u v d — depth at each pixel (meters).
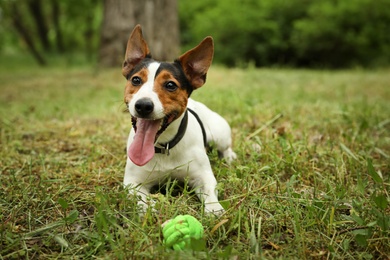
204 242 0.65
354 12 3.60
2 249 0.71
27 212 0.81
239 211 0.74
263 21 3.80
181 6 4.57
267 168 0.93
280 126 1.33
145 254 0.67
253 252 0.70
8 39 5.58
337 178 0.95
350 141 1.15
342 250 0.72
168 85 0.83
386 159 1.08
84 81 2.54
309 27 3.61
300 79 2.57
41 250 0.72
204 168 0.92
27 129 1.36
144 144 0.81
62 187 0.90
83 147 1.19
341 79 2.60
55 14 5.89
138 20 2.66
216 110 1.50
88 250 0.71
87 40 5.62
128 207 0.80
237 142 1.17
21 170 1.01
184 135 0.88
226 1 4.12
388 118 1.43
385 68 3.61
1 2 3.83
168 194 0.83
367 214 0.78
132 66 0.92
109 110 1.62
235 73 2.68
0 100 2.04
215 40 3.93
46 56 5.26
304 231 0.74
